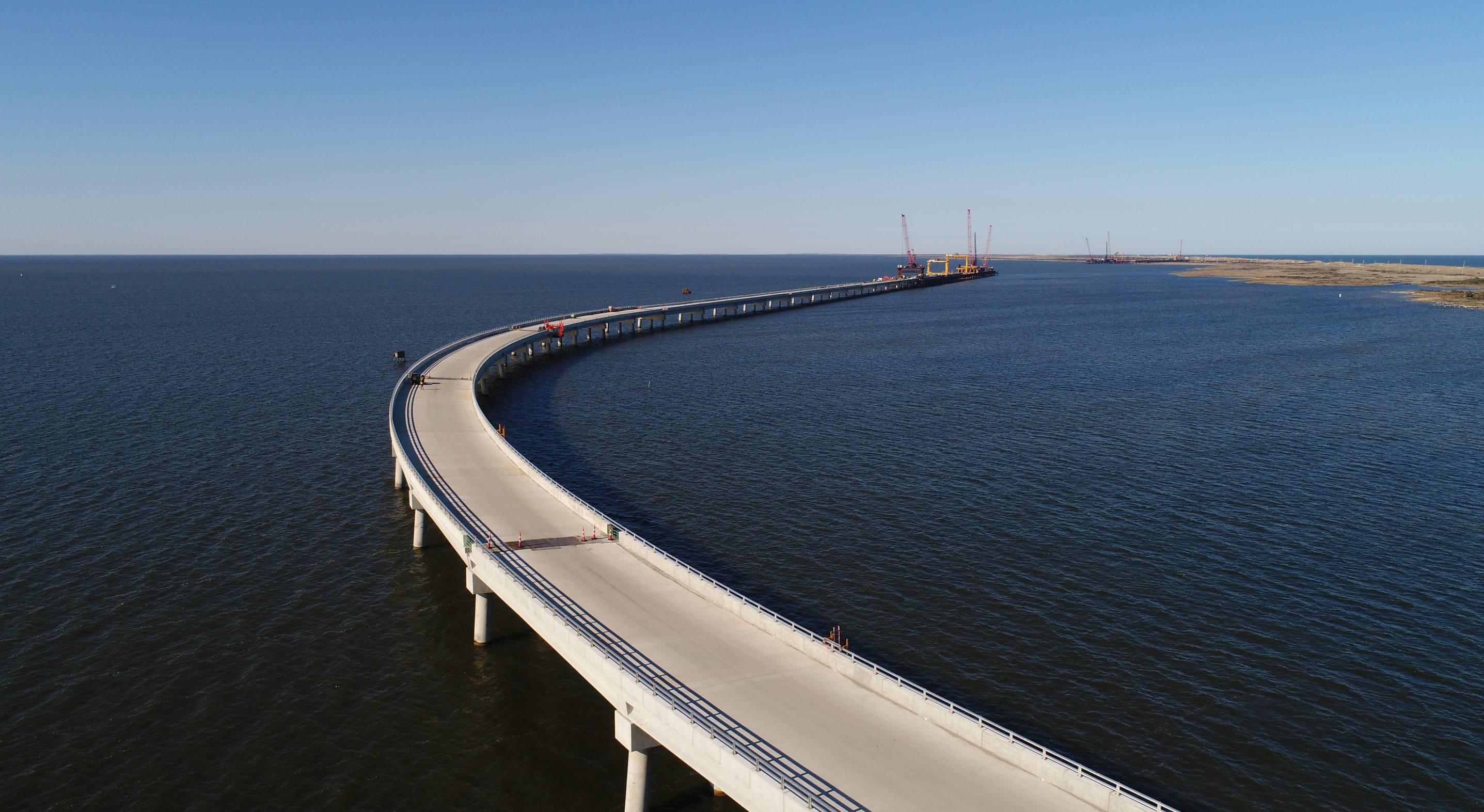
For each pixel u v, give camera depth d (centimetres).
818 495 5716
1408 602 4141
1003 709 3281
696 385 9869
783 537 4966
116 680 3469
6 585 4241
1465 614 4022
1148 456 6619
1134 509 5419
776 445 7012
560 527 4516
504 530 4441
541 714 3366
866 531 5069
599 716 3372
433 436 6425
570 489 5809
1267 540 4897
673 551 4744
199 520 5203
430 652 3797
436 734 3219
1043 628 3906
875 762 2600
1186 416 8025
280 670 3597
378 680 3559
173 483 5869
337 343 13262
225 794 2858
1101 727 3173
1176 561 4628
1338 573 4462
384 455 6744
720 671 3092
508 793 2912
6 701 3294
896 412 8306
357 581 4472
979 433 7412
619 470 6291
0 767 2928
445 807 2834
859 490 5803
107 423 7450
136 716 3241
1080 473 6178
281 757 3052
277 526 5175
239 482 5934
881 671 2983
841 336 14850
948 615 4022
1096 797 2419
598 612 3519
